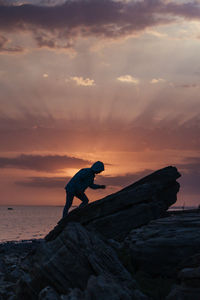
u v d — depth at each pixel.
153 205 10.08
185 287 5.12
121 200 10.16
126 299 5.04
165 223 8.52
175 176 11.09
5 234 42.03
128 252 7.77
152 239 7.36
